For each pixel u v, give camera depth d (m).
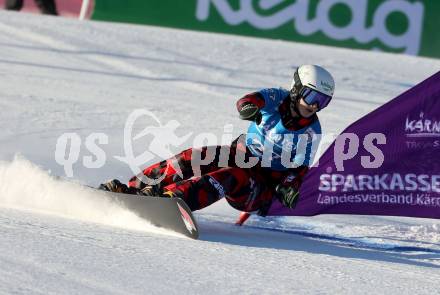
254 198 17.16
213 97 36.84
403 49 57.25
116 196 15.85
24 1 55.50
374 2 56.69
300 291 10.94
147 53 45.28
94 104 32.72
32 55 41.16
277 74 43.66
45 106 31.20
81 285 9.67
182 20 57.06
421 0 56.91
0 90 32.94
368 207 20.02
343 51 55.38
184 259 12.34
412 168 19.75
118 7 56.94
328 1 56.59
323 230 20.02
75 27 50.53
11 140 25.64
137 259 11.77
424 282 12.85
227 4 56.78
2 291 8.88
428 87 19.42
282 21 56.69
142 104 33.81
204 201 16.08
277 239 17.52
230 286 10.73
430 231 20.75
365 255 16.28
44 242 12.02
